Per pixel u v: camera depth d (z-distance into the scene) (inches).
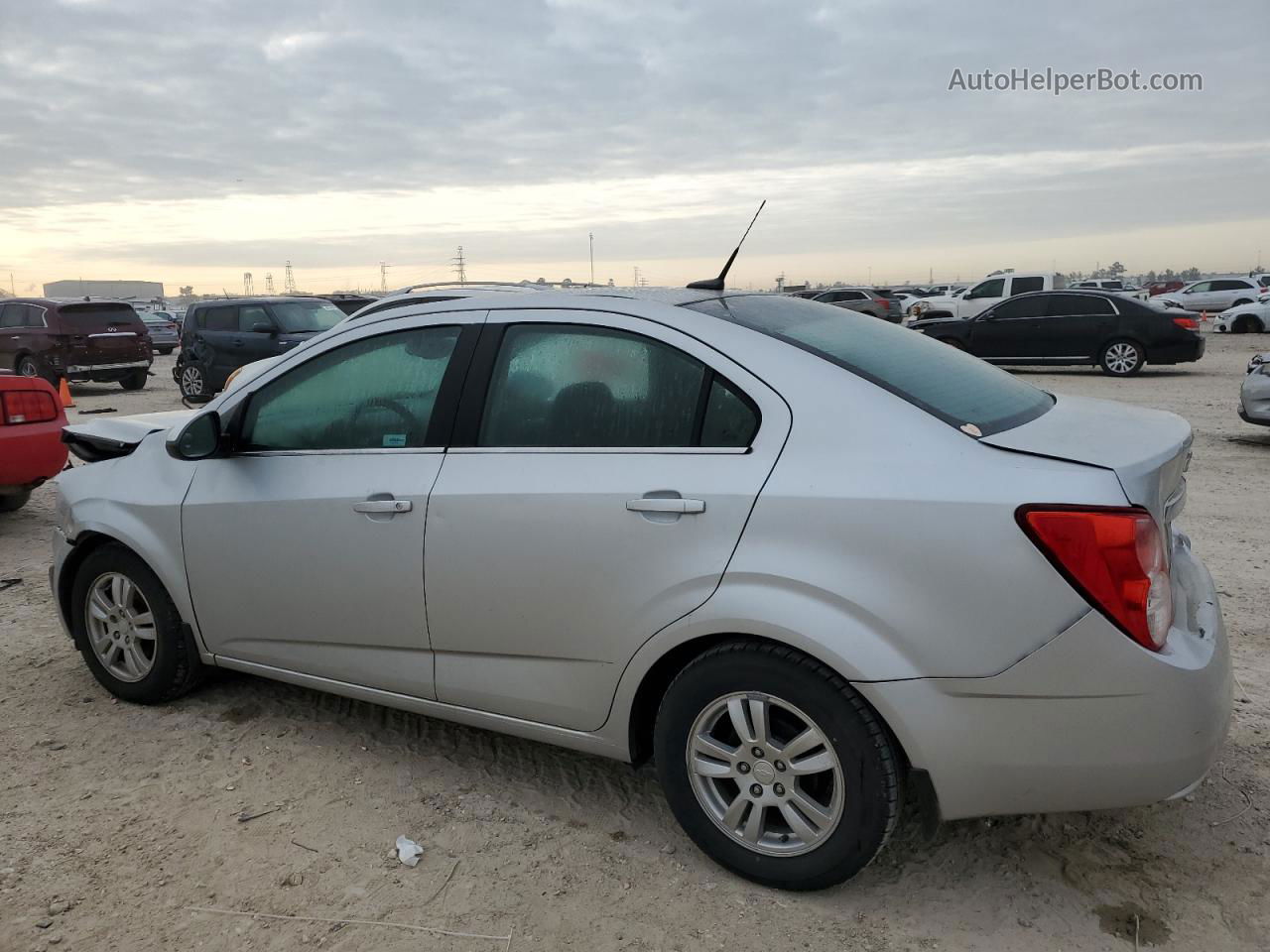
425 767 133.9
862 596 93.7
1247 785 125.1
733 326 109.2
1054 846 113.4
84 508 149.7
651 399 108.8
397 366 125.7
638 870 109.8
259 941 97.3
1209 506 280.7
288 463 131.0
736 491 100.0
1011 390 118.6
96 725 145.6
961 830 117.3
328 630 129.4
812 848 100.9
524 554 111.6
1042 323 692.1
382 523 121.3
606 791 127.6
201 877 107.9
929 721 92.7
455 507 115.8
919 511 92.4
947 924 99.9
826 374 102.3
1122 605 88.2
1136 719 89.2
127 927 99.3
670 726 107.3
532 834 117.3
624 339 111.9
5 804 122.7
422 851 113.1
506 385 117.8
